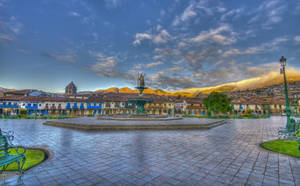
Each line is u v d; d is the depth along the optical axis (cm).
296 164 494
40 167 457
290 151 639
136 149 656
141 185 356
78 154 584
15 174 408
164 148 676
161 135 1000
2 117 2888
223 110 3856
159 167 463
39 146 700
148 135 995
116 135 985
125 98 5503
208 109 4075
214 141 836
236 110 5766
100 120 1755
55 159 527
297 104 6475
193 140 855
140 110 2177
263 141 849
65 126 1364
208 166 473
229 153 611
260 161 521
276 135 1068
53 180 378
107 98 5378
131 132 1109
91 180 379
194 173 423
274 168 461
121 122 1487
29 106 4009
